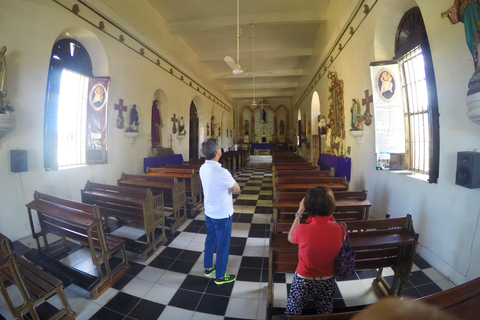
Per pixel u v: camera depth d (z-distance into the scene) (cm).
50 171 414
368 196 483
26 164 367
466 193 247
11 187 354
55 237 385
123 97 602
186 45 1001
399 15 409
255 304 241
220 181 251
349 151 592
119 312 231
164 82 813
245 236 405
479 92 200
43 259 298
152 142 803
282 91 1867
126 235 404
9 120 325
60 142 474
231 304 241
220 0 699
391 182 398
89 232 251
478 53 204
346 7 569
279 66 1304
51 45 411
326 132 809
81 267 306
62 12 430
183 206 471
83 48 530
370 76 430
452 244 266
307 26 866
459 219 256
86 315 227
